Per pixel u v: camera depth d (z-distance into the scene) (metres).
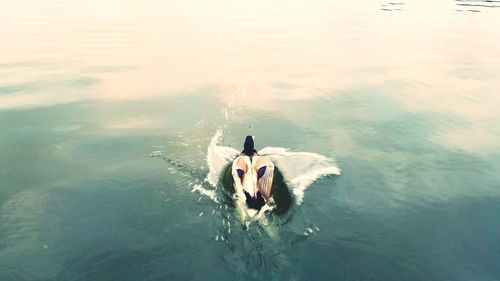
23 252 6.67
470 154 10.88
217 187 8.82
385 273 6.37
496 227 7.70
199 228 7.25
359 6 43.81
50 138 11.33
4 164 9.79
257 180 8.10
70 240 7.00
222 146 11.15
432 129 12.55
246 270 6.25
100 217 7.68
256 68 19.00
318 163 10.17
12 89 15.21
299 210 7.90
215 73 17.94
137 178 9.21
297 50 22.92
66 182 8.99
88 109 13.55
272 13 37.09
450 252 6.95
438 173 9.80
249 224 7.22
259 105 14.43
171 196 8.41
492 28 31.02
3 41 22.84
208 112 13.64
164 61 19.67
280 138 11.80
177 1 44.97
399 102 14.97
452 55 22.45
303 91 16.05
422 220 7.86
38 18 30.64
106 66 18.56
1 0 41.53
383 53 22.64
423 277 6.34
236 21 32.28
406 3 47.22
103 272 6.26
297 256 6.57
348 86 16.72
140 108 13.79
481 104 14.73
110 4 40.72
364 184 9.16
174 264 6.39
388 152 10.95
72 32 26.00
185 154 10.55
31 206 8.01
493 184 9.34
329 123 12.98
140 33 26.34
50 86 15.67
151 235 7.10
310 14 37.06
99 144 11.04
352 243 7.02
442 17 36.19
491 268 6.59
